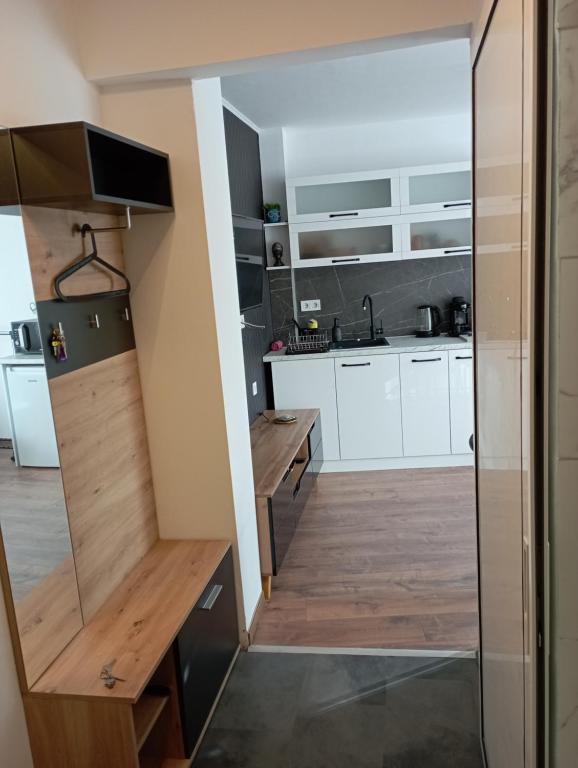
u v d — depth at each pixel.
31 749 1.81
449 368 4.75
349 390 4.88
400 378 4.82
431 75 3.84
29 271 1.80
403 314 5.40
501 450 1.26
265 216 5.07
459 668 2.50
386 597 3.07
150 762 2.09
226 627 2.54
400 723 2.23
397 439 4.91
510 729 1.31
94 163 2.13
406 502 4.25
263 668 2.59
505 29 1.06
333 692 2.42
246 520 2.82
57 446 1.93
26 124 1.89
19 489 1.75
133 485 2.46
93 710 1.75
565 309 0.84
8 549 1.71
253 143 4.91
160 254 2.44
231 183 4.28
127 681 1.77
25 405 1.77
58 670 1.84
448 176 4.81
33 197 1.74
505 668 1.35
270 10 2.12
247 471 2.87
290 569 3.43
